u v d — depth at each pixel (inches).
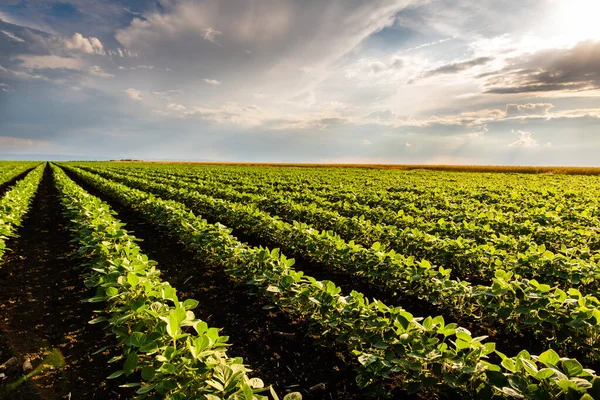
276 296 218.1
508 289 189.5
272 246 398.3
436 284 224.2
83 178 1283.2
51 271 316.8
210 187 802.2
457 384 118.6
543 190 830.5
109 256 243.6
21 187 743.1
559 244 374.3
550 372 99.3
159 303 154.8
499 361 186.9
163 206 452.1
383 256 252.4
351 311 166.7
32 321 224.7
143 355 175.5
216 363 116.6
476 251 290.0
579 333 166.1
